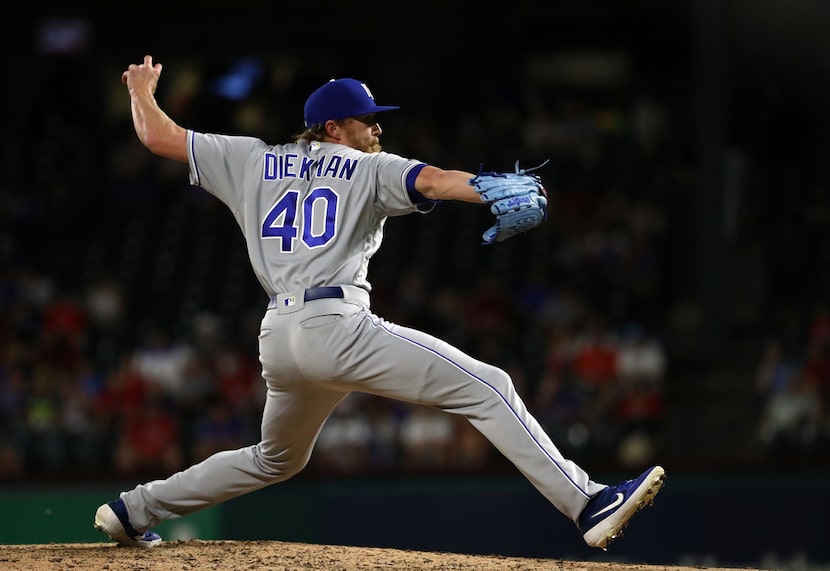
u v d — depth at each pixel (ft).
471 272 182.39
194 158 49.75
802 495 119.55
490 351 157.28
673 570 52.13
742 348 177.68
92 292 178.40
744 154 203.72
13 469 142.10
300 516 119.34
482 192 44.32
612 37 228.43
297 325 46.47
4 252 192.13
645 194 196.13
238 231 196.13
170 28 236.63
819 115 203.92
